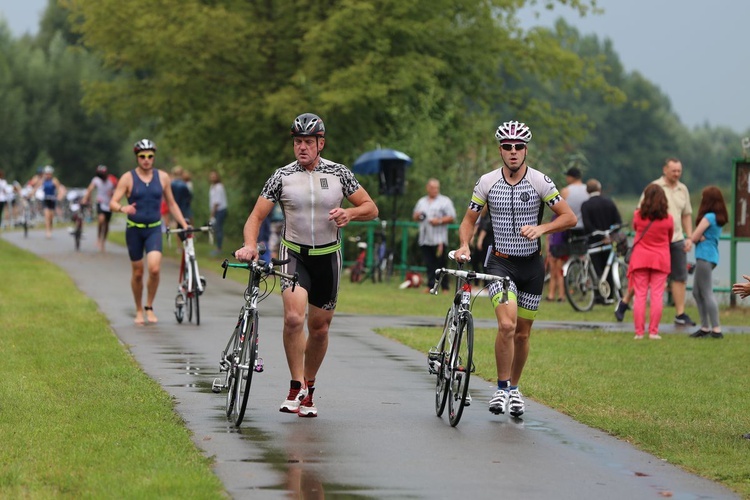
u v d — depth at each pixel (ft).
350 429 84.02
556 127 362.33
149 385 98.84
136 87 322.96
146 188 143.43
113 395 93.45
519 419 89.66
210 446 77.10
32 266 235.20
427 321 161.07
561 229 88.74
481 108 356.38
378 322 158.40
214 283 214.90
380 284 241.76
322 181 86.17
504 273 90.17
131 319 151.12
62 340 126.11
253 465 71.87
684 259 165.58
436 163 280.92
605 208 189.88
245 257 83.97
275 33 294.05
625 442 81.51
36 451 72.79
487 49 334.03
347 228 280.31
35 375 102.58
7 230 394.73
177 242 347.77
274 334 137.90
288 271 86.12
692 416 91.35
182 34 281.95
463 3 322.75
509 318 89.51
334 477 69.31
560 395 100.17
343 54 295.89
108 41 305.73
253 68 297.12
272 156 326.44
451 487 67.51
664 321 174.70
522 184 89.40
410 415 90.33
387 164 249.34
